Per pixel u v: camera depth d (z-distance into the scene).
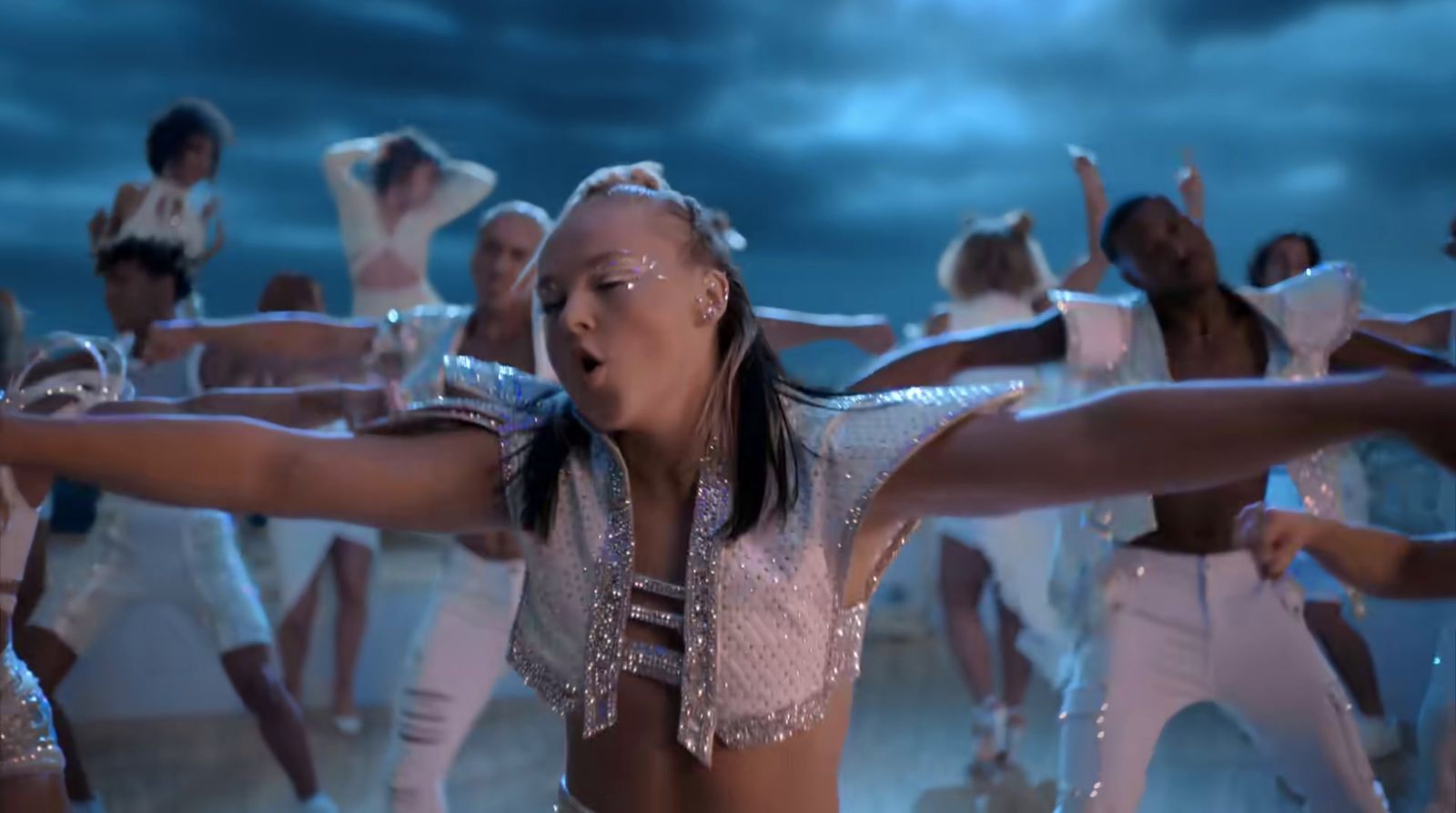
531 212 3.28
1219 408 1.08
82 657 4.66
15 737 2.08
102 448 1.21
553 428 1.33
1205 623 2.51
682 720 1.24
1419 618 4.38
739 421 1.26
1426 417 1.01
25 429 1.20
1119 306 2.73
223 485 1.24
